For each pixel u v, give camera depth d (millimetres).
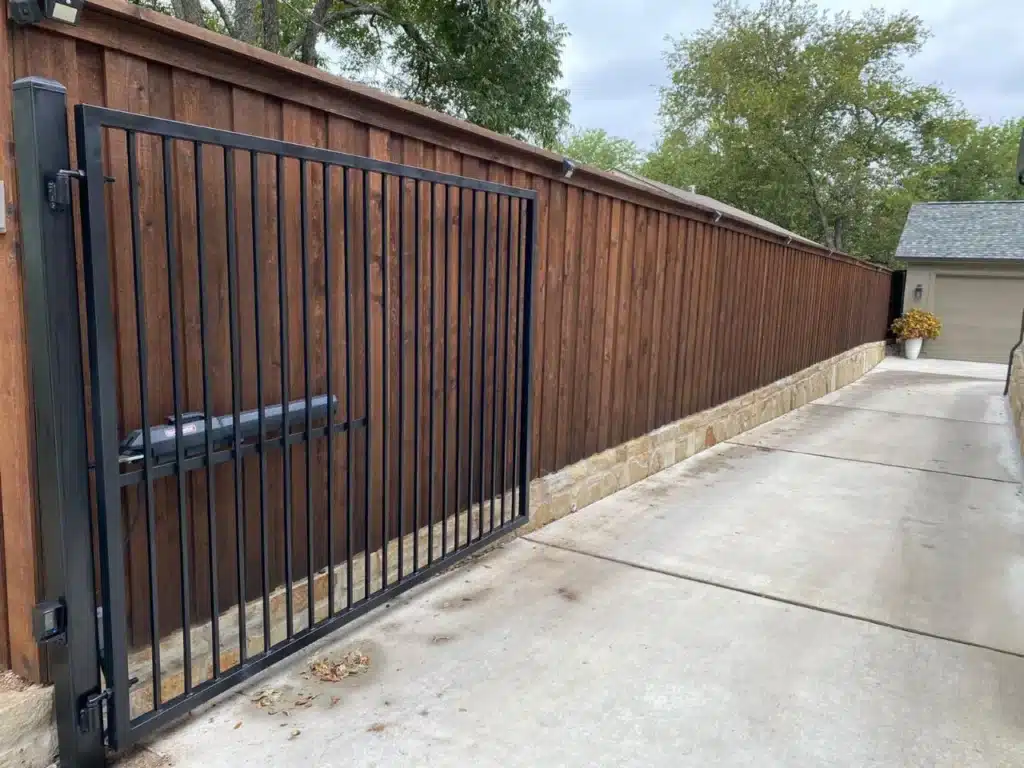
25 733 1760
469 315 3314
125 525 2018
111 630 1795
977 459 6191
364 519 2742
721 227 5984
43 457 1682
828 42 25141
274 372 2406
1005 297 15531
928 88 25344
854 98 24094
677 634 2781
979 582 3398
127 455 1878
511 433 3701
